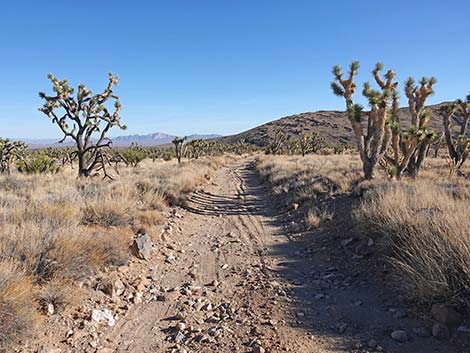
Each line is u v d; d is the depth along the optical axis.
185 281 6.29
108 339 4.21
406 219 6.78
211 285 6.11
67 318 4.44
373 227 7.61
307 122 164.38
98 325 4.45
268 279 6.28
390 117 14.38
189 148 57.22
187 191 16.34
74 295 4.90
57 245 5.54
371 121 14.07
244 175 30.14
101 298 5.17
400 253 6.06
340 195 12.27
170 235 9.28
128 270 6.40
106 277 5.77
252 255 7.86
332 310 4.89
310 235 9.14
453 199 8.40
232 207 14.39
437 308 4.23
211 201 15.63
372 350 3.79
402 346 3.83
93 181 16.62
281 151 62.50
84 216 8.55
